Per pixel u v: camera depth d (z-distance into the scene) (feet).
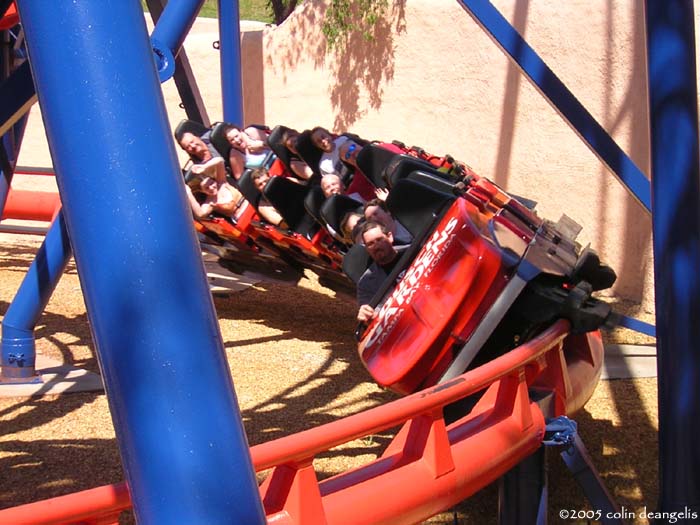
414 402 9.84
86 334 23.82
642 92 26.66
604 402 18.65
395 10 34.71
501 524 12.44
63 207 5.47
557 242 16.40
